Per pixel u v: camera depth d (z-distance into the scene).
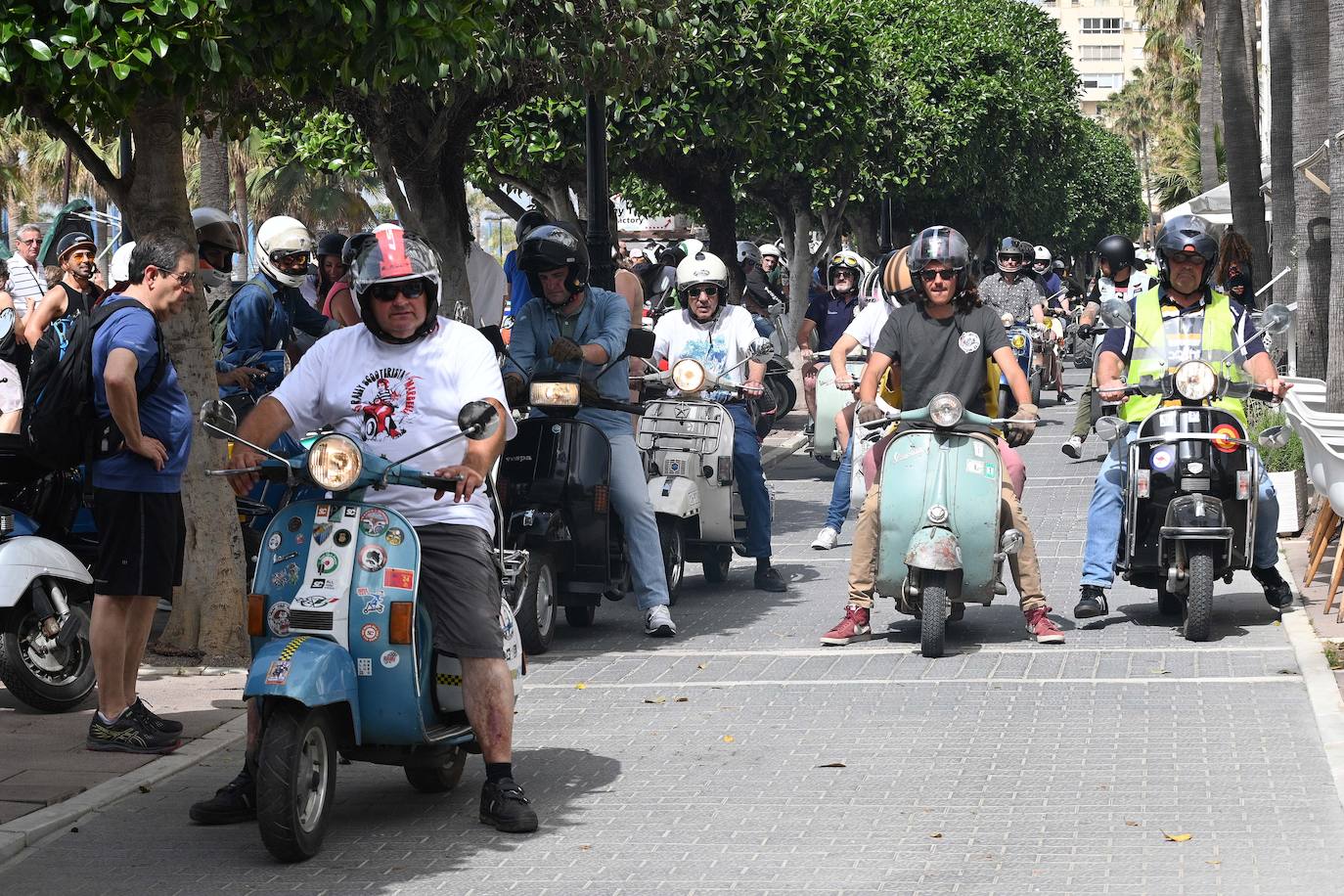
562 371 9.04
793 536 13.42
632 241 35.69
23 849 5.60
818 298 16.53
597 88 12.00
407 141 13.03
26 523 7.72
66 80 6.71
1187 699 7.31
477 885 5.12
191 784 6.45
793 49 21.88
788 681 8.02
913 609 8.64
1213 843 5.32
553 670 8.48
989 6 47.97
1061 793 5.94
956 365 8.55
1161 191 63.25
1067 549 11.98
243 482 5.55
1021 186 46.69
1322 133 15.17
